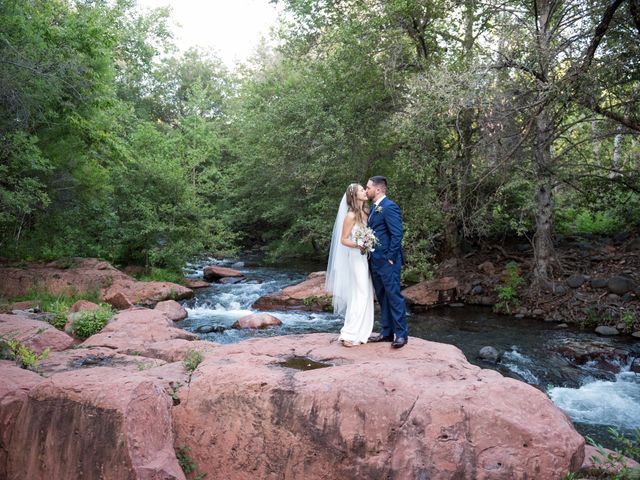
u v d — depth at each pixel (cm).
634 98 980
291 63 1728
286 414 445
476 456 415
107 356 657
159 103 3762
